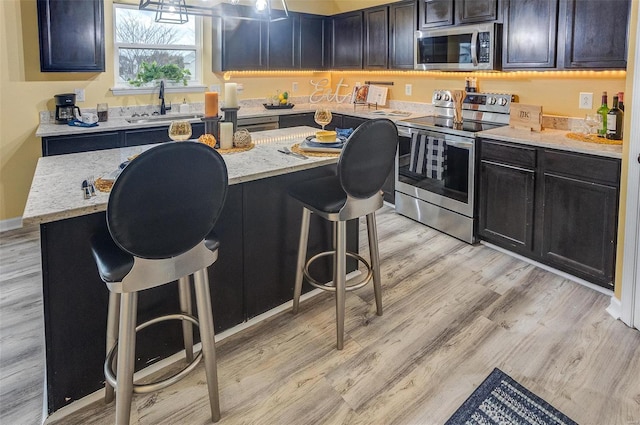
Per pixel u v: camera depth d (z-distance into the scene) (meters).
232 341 2.25
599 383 1.91
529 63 3.24
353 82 5.57
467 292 2.74
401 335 2.30
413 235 3.71
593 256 2.68
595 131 3.00
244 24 4.72
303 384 1.94
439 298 2.68
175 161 1.34
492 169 3.24
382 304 2.61
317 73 5.81
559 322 2.39
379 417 1.75
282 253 2.46
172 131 2.14
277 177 2.34
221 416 1.75
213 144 2.39
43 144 3.47
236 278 2.28
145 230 1.38
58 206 1.49
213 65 4.87
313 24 5.27
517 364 2.05
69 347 1.76
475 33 3.54
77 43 3.81
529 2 3.17
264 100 5.39
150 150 1.29
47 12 3.63
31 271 3.03
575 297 2.65
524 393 1.86
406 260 3.22
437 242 3.55
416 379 1.96
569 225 2.78
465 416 1.74
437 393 1.87
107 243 1.63
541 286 2.80
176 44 4.68
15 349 2.19
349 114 4.74
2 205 3.86
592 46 2.80
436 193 3.75
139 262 1.44
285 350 2.18
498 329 2.34
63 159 2.25
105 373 1.61
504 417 1.73
